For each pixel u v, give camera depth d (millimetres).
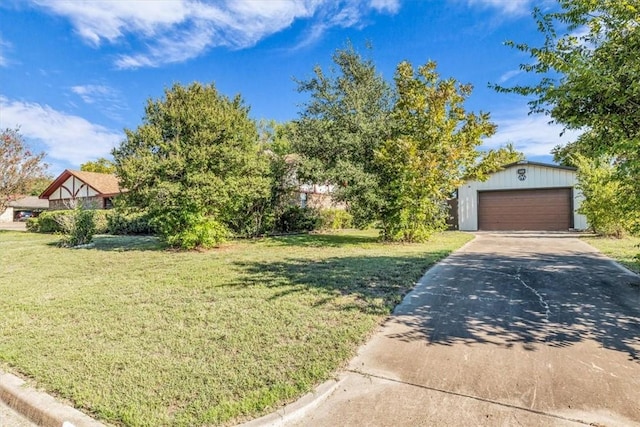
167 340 3645
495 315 4223
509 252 8812
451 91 10859
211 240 10750
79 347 3527
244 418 2424
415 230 11430
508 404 2498
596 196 11492
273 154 15594
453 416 2393
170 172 9836
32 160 19078
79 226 12500
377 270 6656
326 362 3119
